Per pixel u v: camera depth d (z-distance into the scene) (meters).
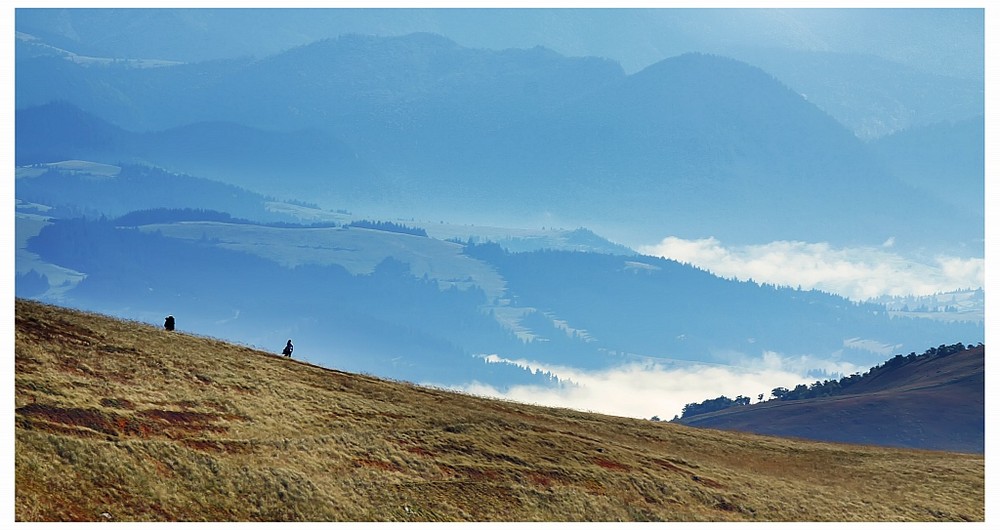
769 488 96.62
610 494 85.50
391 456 80.62
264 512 64.00
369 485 73.00
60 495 56.12
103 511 56.34
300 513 65.38
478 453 87.25
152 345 94.50
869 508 94.75
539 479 84.56
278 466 71.12
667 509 84.75
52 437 61.38
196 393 83.12
